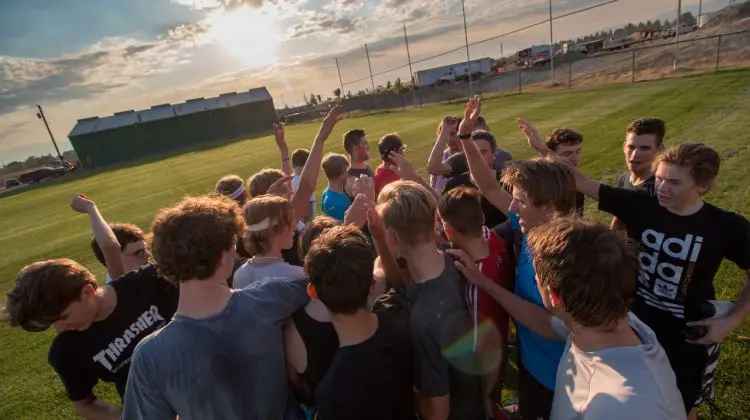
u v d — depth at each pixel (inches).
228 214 53.7
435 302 56.8
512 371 116.1
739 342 110.4
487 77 1430.9
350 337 52.0
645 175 99.1
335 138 891.4
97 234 91.4
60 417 136.8
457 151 163.0
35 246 410.9
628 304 43.3
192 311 49.6
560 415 47.1
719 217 67.0
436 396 56.6
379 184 149.5
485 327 64.3
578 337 46.7
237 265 90.0
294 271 72.5
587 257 42.8
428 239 58.8
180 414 49.8
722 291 132.0
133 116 1888.5
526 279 67.5
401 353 54.3
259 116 1993.1
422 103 1448.1
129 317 71.4
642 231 74.2
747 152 259.8
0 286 299.0
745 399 94.3
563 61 1349.7
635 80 858.1
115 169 1315.2
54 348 68.0
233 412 50.7
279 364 54.5
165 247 48.6
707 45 996.6
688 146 66.9
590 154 328.5
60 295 60.6
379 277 71.1
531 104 752.3
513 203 70.4
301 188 107.0
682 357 73.8
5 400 150.1
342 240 52.2
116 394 139.0
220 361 49.2
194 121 1893.5
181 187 618.5
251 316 52.2
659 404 39.6
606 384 42.0
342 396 50.0
